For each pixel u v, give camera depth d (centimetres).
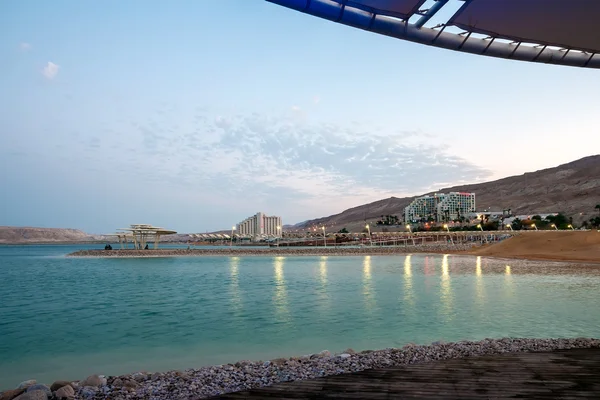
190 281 4209
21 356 1335
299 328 1700
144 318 2022
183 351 1368
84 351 1393
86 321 1961
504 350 1056
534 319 1805
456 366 890
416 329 1627
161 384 860
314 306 2308
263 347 1395
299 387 773
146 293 3155
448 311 2050
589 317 1850
